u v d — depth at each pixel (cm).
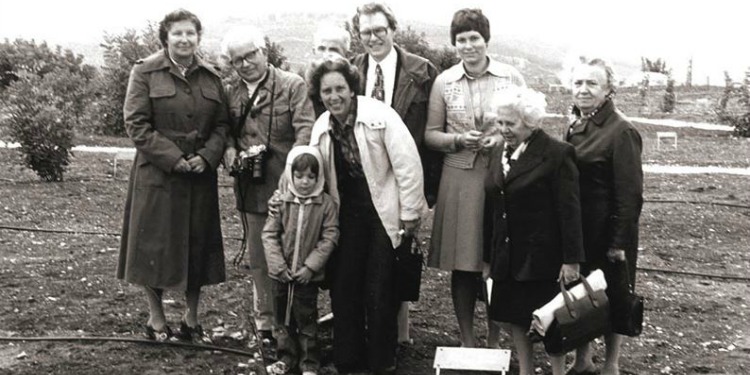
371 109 591
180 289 639
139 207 638
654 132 2466
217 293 796
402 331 680
